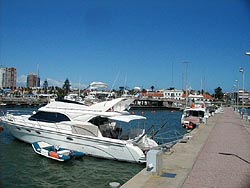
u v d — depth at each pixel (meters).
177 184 8.16
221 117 46.66
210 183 8.41
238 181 8.66
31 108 74.81
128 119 17.25
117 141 16.36
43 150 17.56
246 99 119.12
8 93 107.44
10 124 21.38
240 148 14.84
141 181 8.36
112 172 15.05
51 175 14.59
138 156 15.92
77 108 19.41
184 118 39.84
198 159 11.83
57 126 18.53
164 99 109.56
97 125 17.80
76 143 17.64
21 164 16.31
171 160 11.51
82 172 15.06
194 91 139.25
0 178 13.98
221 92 180.12
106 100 20.30
